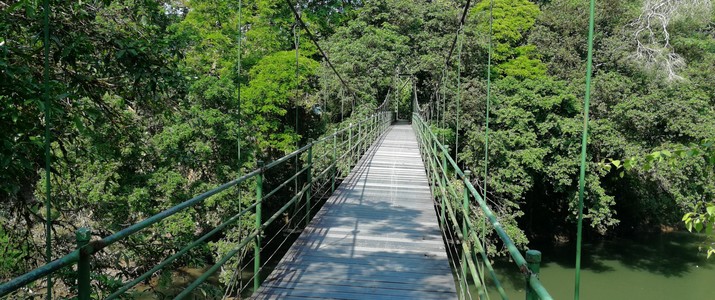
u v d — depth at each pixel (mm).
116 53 4238
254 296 4051
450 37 24391
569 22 22203
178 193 11375
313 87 22453
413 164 12141
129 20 4926
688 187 15688
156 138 11070
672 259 18453
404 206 7547
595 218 17203
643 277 16562
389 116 26078
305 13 24141
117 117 5094
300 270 4680
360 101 21656
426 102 27906
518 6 23141
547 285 15898
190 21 17125
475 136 18156
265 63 18391
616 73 19078
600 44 20781
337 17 26047
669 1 19734
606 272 17078
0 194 4277
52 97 3627
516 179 17766
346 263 4898
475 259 3709
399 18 25469
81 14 4211
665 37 20234
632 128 17188
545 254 19141
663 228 22641
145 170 11375
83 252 2090
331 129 20359
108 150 5844
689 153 3984
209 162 13875
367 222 6523
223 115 13820
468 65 22453
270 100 17781
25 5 3502
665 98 16469
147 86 4457
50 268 1884
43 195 5906
